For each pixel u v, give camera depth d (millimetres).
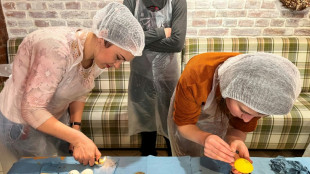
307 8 2113
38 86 816
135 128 1784
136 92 1659
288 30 2227
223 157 836
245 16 2172
